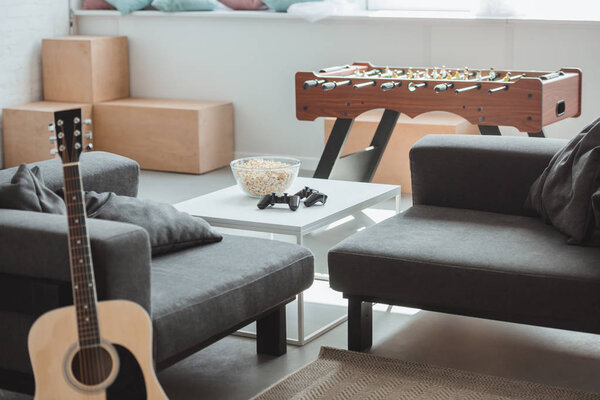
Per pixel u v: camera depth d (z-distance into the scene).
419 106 4.61
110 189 3.36
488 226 3.21
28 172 2.73
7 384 2.52
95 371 2.01
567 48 5.75
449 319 3.41
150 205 2.98
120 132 6.70
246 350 3.14
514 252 2.87
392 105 4.67
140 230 2.36
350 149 5.89
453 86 4.51
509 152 3.45
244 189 3.61
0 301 2.39
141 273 2.36
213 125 6.57
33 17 6.88
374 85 4.68
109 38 6.91
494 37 5.92
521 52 5.87
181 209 3.44
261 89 6.71
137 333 2.01
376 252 2.93
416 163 3.59
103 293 2.28
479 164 3.48
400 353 3.07
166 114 6.48
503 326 3.33
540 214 3.25
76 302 1.98
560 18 5.75
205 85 6.91
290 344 3.19
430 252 2.89
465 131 5.80
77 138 2.05
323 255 4.08
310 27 6.45
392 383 2.79
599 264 2.73
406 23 6.13
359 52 6.34
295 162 3.74
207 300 2.55
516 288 2.72
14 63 6.76
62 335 1.99
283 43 6.56
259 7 6.70
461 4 6.50
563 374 2.89
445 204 3.57
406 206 5.35
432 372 2.87
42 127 6.49
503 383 2.77
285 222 3.20
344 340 3.24
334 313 3.51
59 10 7.15
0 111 6.67
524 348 3.11
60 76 6.89
